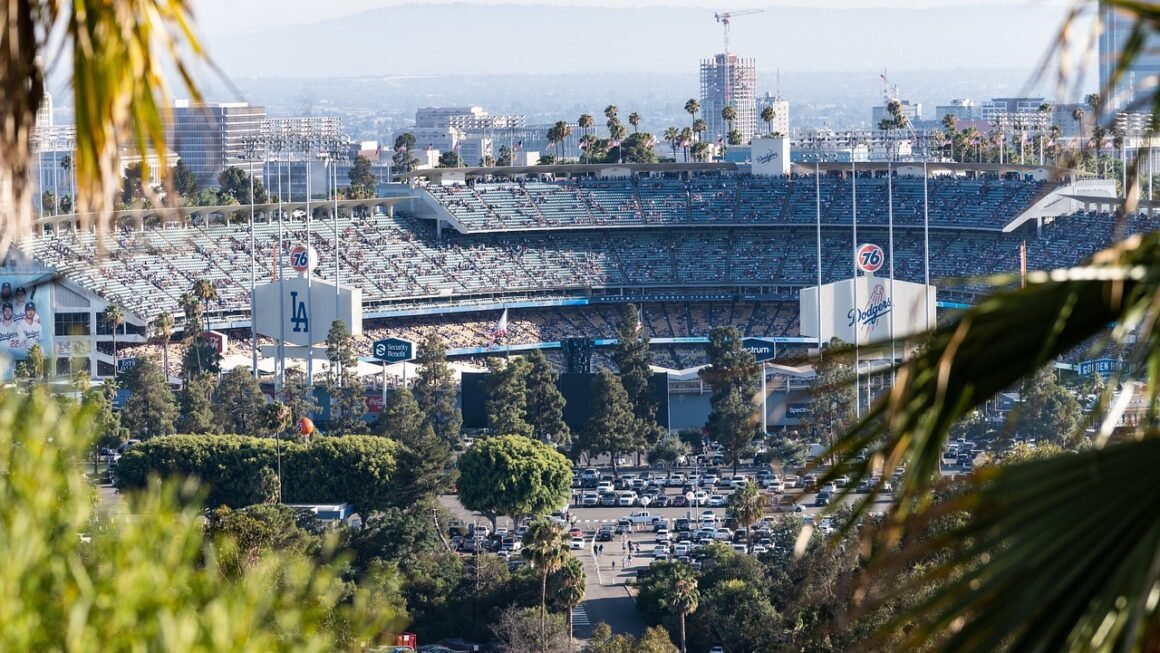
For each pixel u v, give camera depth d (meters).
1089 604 30.94
